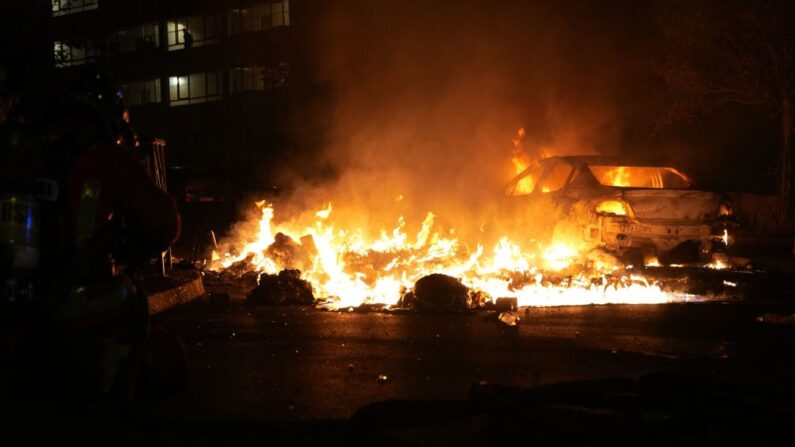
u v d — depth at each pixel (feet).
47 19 163.32
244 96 141.28
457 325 22.47
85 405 12.28
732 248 57.52
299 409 13.21
